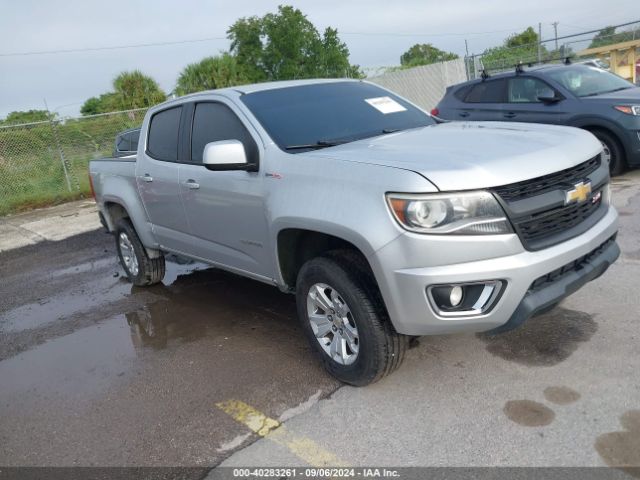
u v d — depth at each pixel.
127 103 24.30
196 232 4.84
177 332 4.96
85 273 7.39
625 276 4.80
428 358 3.88
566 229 3.25
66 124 15.20
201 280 6.32
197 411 3.62
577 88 8.62
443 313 3.05
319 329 3.76
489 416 3.18
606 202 3.73
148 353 4.61
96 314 5.75
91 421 3.69
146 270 6.06
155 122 5.38
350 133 4.19
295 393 3.68
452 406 3.32
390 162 3.21
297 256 3.96
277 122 4.12
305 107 4.35
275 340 4.51
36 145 14.80
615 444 2.84
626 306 4.25
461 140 3.61
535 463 2.78
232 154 3.85
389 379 3.69
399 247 3.01
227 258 4.58
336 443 3.13
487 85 9.59
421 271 2.99
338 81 4.95
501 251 2.96
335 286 3.45
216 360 4.30
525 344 3.90
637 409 3.07
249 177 3.99
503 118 9.24
